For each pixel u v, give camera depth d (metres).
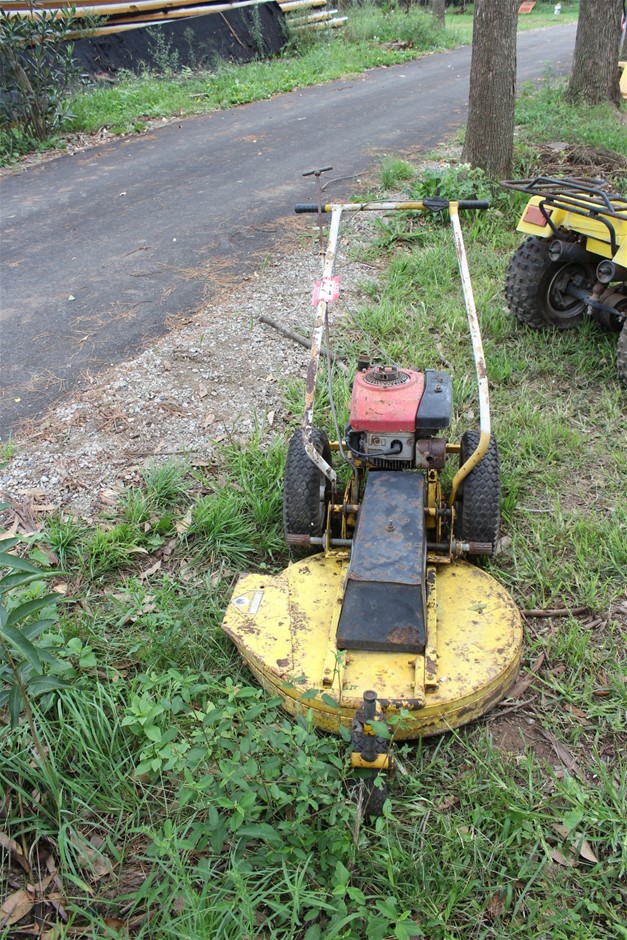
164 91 14.47
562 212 5.65
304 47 18.97
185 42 16.50
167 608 3.83
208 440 5.15
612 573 4.05
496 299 6.74
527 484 4.68
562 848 2.82
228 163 10.76
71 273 7.55
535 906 2.61
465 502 3.80
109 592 4.04
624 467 4.77
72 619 3.77
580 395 5.53
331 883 2.63
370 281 7.07
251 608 3.54
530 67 17.97
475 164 8.88
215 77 15.98
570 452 4.92
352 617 3.11
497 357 5.92
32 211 9.33
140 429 5.25
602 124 11.23
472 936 2.60
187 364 5.92
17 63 11.48
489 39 8.30
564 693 3.39
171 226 8.60
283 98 15.02
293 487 3.90
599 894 2.67
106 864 2.83
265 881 2.63
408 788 2.99
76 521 4.47
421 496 3.53
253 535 4.38
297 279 7.18
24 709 2.97
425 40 20.92
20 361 6.05
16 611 2.64
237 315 6.57
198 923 2.47
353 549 3.28
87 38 14.57
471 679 3.07
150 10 15.76
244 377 5.76
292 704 3.11
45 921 2.71
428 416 3.56
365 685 3.00
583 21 12.20
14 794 3.05
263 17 18.17
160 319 6.60
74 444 5.11
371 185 9.34
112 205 9.38
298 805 2.66
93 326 6.53
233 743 2.87
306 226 8.38
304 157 10.83
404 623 3.08
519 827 2.83
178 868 2.60
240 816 2.54
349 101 14.36
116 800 3.00
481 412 3.61
